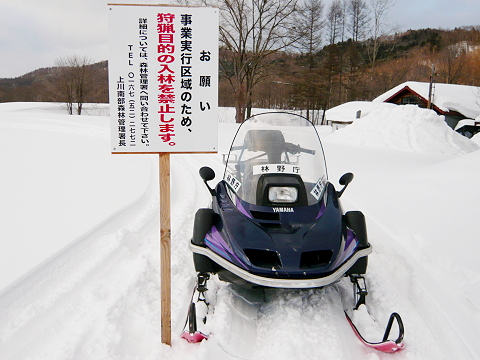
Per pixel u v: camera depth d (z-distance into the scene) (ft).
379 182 23.26
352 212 11.02
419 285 10.95
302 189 11.24
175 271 12.19
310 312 10.11
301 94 151.74
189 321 8.63
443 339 8.75
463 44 239.71
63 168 26.73
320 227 10.48
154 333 9.18
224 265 9.55
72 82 170.09
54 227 14.75
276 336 9.07
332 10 198.90
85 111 183.11
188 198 20.98
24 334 8.70
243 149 12.77
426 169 24.12
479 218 14.93
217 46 8.45
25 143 39.58
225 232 10.34
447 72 177.37
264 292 11.35
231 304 10.52
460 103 95.45
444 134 48.93
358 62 181.06
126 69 8.33
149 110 8.48
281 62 123.85
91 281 11.34
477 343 8.54
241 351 8.63
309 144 12.89
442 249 13.16
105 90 209.67
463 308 9.87
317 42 132.46
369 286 11.37
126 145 8.54
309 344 8.70
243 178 12.03
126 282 11.23
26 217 15.96
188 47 8.39
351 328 9.47
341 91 172.76
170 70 8.42
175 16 8.27
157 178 24.56
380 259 13.08
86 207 17.61
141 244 14.51
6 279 10.50
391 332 9.20
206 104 8.60
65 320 9.31
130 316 9.77
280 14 117.91
